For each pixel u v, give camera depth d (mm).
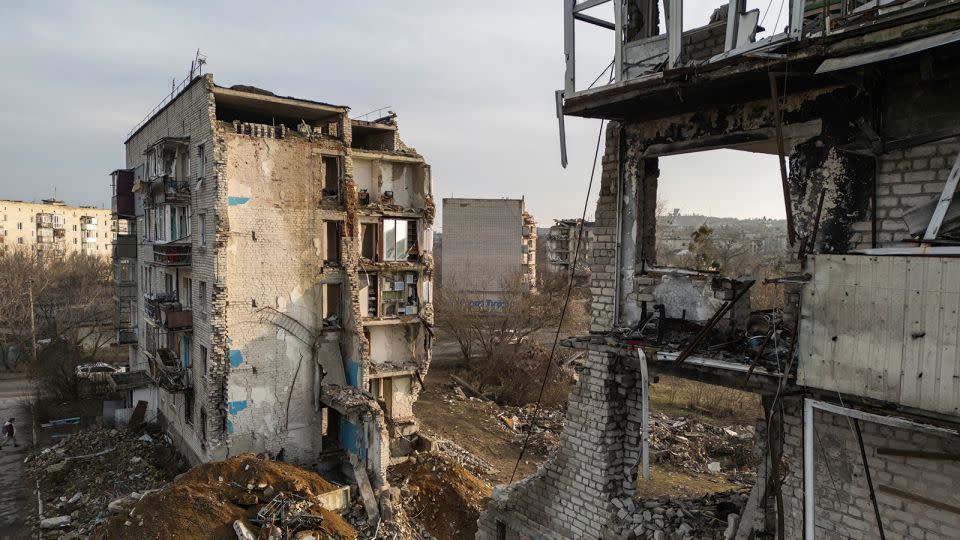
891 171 6355
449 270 57688
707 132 8031
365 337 26000
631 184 9086
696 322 8234
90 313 50219
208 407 21703
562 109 8695
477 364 38656
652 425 26484
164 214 27094
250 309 22359
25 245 78188
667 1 7500
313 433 23812
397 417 27078
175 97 25078
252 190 22312
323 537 15992
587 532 9656
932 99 6055
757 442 8320
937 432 5059
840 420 6785
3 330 48562
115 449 26297
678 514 9234
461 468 23125
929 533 6125
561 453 10219
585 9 8289
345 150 24625
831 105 6742
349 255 24750
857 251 5789
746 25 6512
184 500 15930
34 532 19234
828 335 5820
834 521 6859
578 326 40594
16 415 33094
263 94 23109
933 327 5117
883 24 5426
